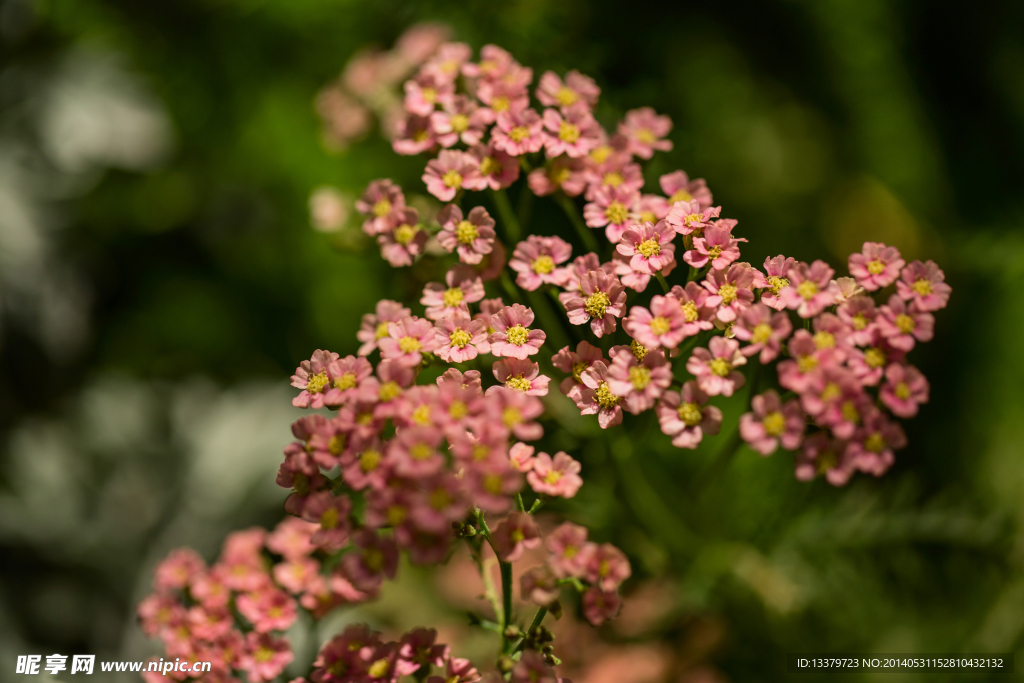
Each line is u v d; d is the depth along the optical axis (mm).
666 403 259
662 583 302
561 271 269
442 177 273
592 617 258
